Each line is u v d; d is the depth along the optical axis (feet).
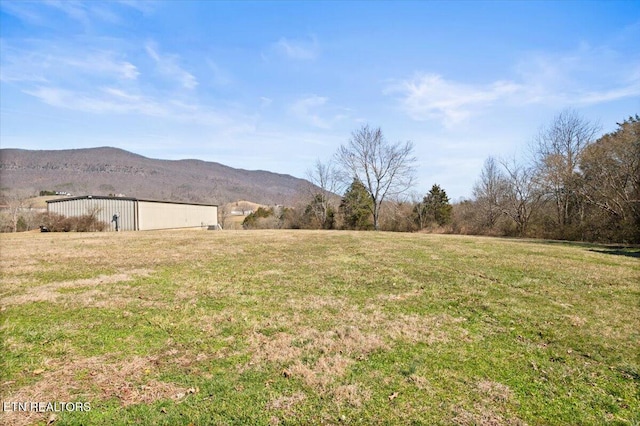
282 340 13.73
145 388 10.14
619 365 12.03
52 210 95.20
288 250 42.22
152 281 23.90
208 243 50.49
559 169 85.76
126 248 43.37
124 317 16.16
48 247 43.98
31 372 10.98
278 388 10.24
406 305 18.80
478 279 25.52
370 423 8.71
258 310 17.54
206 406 9.32
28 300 18.75
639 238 61.98
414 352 12.82
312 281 24.36
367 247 45.98
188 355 12.34
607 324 16.14
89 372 11.04
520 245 52.44
